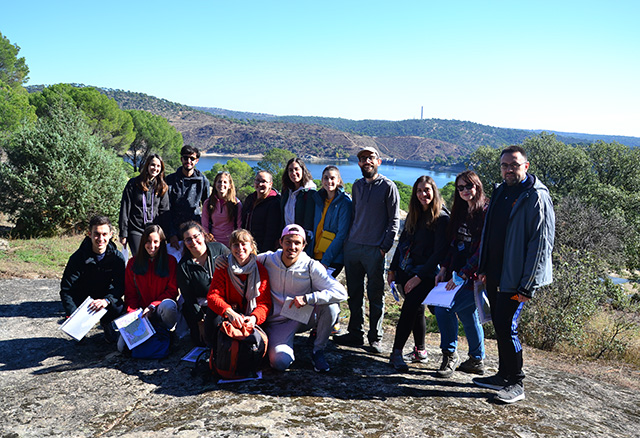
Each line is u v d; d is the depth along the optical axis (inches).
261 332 134.2
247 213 191.2
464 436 104.8
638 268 948.0
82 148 463.2
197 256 151.4
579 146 1657.2
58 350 161.9
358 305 177.8
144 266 157.2
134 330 149.3
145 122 2508.6
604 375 201.2
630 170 1542.8
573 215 847.7
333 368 146.9
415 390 133.2
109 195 470.3
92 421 108.2
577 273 283.4
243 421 105.3
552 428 114.0
